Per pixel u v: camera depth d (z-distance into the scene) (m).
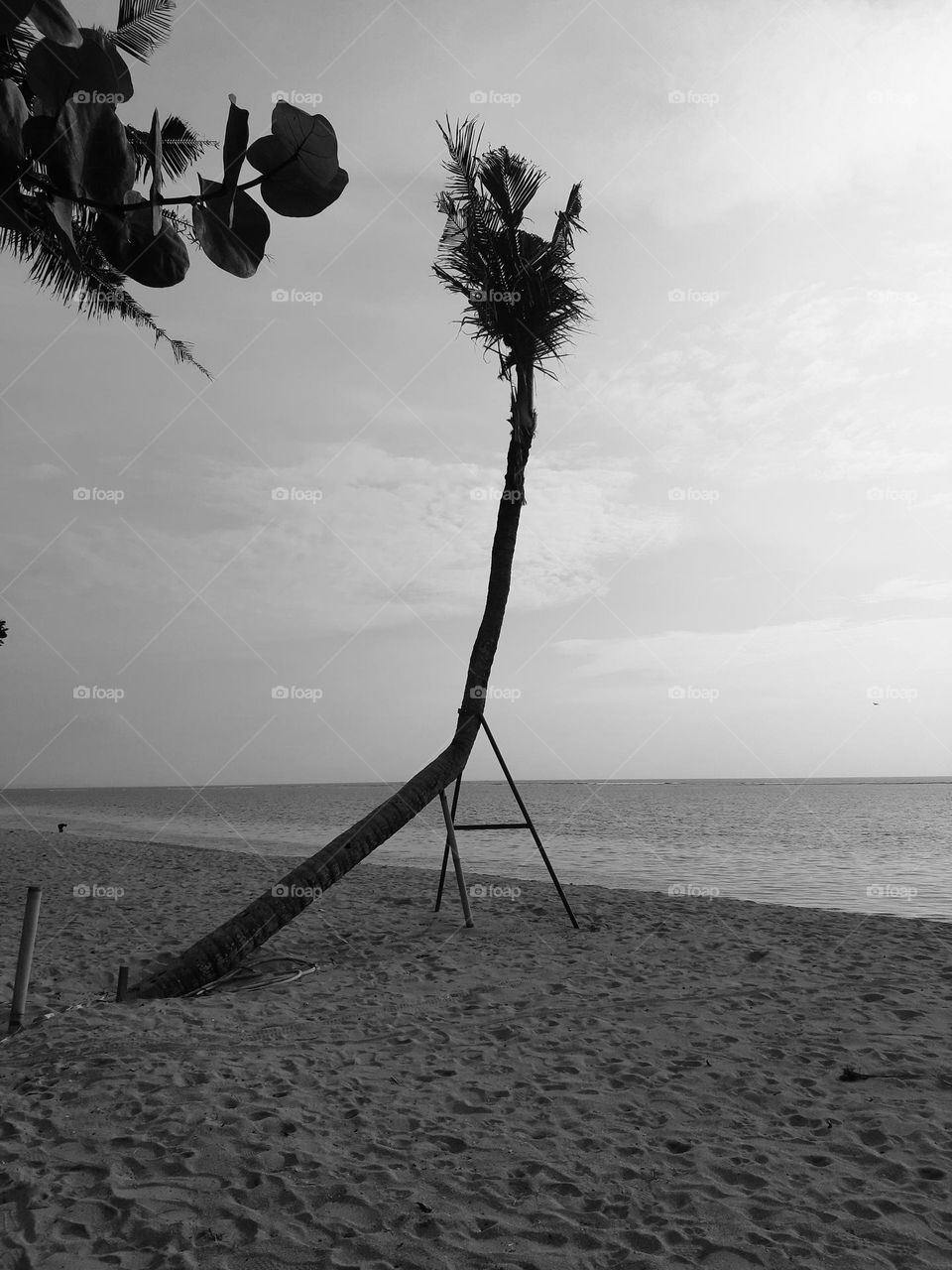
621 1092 5.50
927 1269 3.49
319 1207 4.00
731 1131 4.89
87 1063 5.82
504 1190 4.19
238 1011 7.48
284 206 1.07
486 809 67.50
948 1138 4.75
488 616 10.62
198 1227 3.81
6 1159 4.45
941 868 22.34
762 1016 7.24
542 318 10.33
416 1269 3.52
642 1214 3.95
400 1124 4.96
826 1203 4.05
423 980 8.70
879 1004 7.61
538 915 12.59
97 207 1.01
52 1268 3.50
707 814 57.84
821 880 19.70
